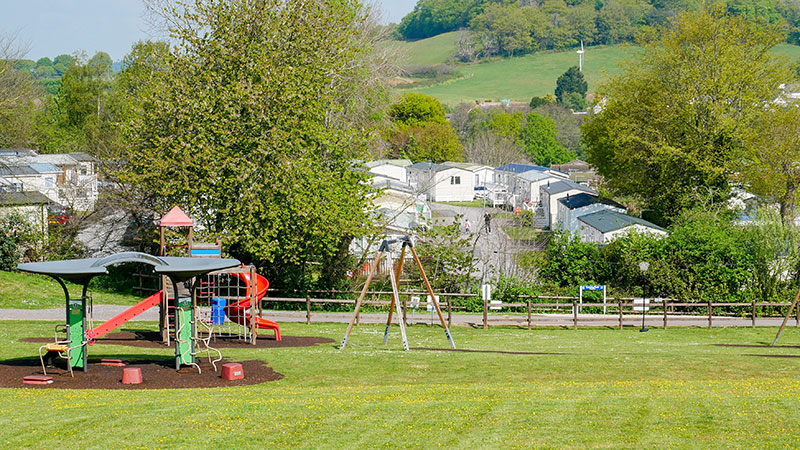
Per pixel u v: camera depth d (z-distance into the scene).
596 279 42.22
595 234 59.06
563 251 42.78
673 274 41.06
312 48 36.69
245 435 11.96
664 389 16.00
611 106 66.25
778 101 62.12
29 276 38.41
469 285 41.91
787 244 41.44
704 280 41.19
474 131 147.62
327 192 35.41
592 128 72.38
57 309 32.66
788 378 18.89
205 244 26.16
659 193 62.97
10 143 47.88
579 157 154.50
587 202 73.88
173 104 34.84
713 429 12.32
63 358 18.47
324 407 13.70
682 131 60.88
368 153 39.19
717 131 58.50
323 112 36.78
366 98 48.47
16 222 40.94
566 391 15.66
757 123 59.12
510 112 181.62
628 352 24.64
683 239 41.94
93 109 88.00
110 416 12.94
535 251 48.59
